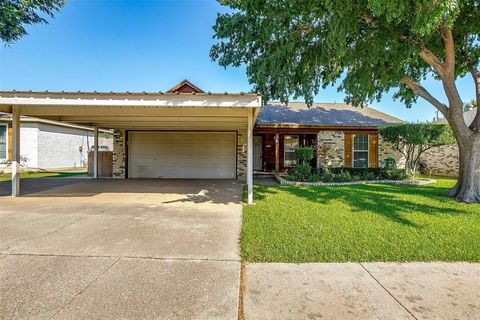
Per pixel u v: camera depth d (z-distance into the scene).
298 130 13.98
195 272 2.99
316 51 8.34
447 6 4.56
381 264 3.22
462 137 7.30
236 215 5.60
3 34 13.58
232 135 13.02
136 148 13.20
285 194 8.03
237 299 2.46
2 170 14.15
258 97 6.15
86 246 3.75
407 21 6.34
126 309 2.29
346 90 9.61
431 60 7.56
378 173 12.23
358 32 7.10
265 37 8.18
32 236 4.16
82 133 19.38
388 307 2.36
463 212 5.70
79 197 7.66
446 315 2.25
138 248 3.69
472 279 2.87
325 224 4.78
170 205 6.60
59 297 2.46
